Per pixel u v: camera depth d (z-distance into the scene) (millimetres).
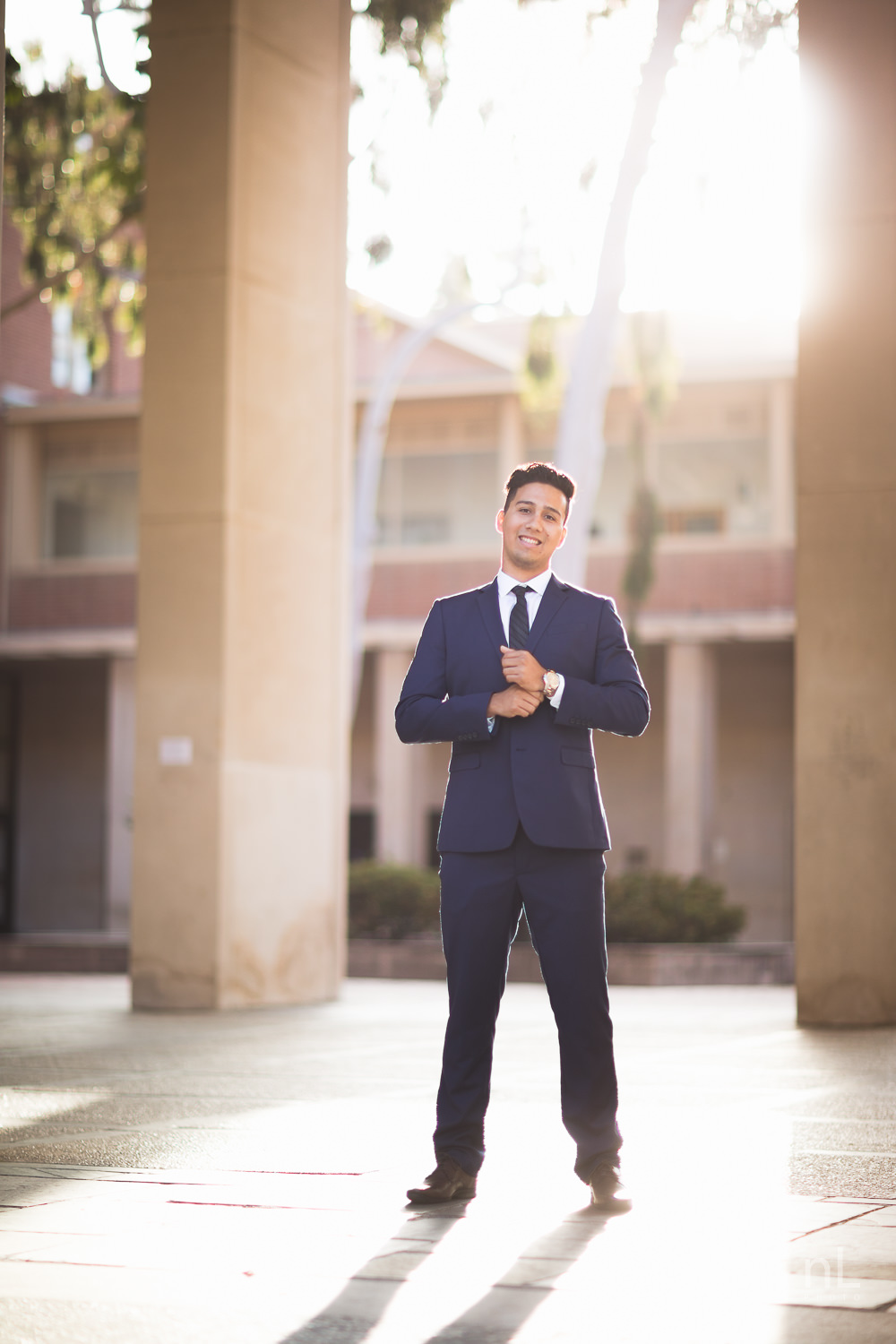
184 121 12484
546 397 19109
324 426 13266
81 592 28719
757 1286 3217
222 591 12164
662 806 28547
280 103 12867
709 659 25938
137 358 33031
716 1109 6094
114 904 27047
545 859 4184
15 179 18125
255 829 12406
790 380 26000
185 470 12336
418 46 17641
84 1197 4160
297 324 13008
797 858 10656
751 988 17891
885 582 10664
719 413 27031
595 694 4180
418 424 28281
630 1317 2980
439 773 28797
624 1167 4719
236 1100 6309
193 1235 3703
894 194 10844
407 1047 8914
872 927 10508
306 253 13117
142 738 12273
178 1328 2918
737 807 28375
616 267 17688
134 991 12156
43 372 31359
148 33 12719
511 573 4406
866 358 10812
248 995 12297
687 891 19750
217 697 12117
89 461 29453
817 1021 10570
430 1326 2928
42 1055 8359
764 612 25906
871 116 10922
